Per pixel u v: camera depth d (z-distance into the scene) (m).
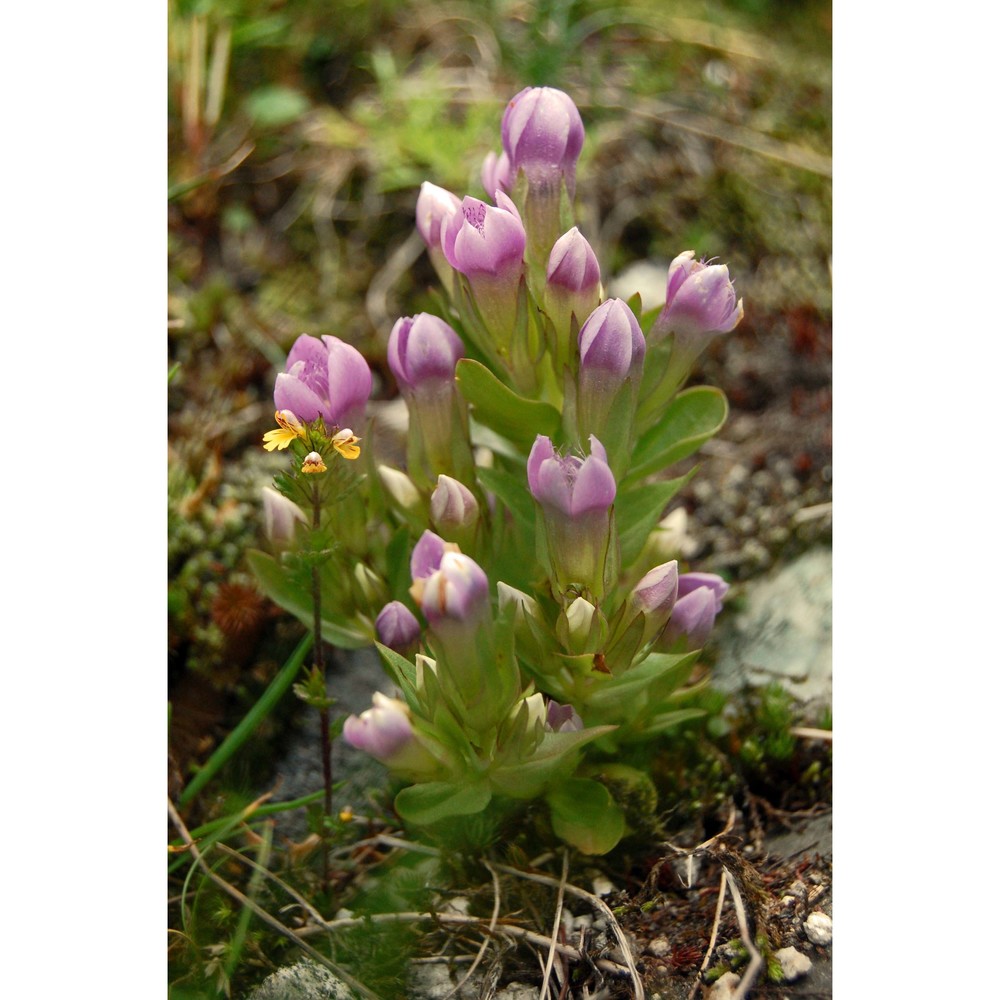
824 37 0.42
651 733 0.28
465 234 0.25
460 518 0.26
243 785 0.29
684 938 0.26
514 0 0.41
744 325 0.35
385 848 0.28
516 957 0.26
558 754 0.25
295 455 0.26
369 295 0.36
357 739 0.25
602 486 0.24
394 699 0.26
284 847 0.29
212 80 0.38
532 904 0.27
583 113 0.39
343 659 0.31
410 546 0.28
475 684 0.25
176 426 0.33
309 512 0.27
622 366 0.25
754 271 0.36
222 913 0.27
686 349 0.26
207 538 0.32
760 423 0.34
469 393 0.26
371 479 0.28
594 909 0.27
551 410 0.26
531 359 0.26
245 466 0.33
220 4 0.39
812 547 0.32
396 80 0.39
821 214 0.37
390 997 0.26
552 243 0.26
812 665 0.30
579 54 0.40
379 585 0.28
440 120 0.38
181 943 0.27
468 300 0.26
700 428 0.27
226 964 0.26
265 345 0.35
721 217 0.37
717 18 0.41
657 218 0.37
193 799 0.29
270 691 0.29
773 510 0.33
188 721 0.30
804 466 0.33
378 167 0.38
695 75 0.40
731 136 0.39
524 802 0.28
